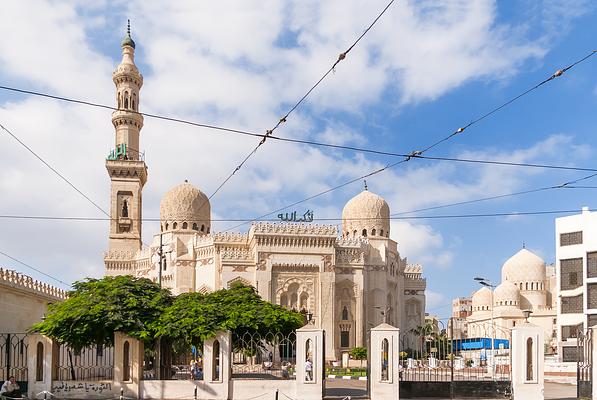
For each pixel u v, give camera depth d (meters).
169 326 43.03
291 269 108.50
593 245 93.94
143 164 126.19
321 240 109.75
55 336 42.78
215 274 112.06
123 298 46.00
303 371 40.66
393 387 40.25
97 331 44.03
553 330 137.25
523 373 40.72
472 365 85.19
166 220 126.06
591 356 40.28
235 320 45.16
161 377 47.06
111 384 42.31
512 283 149.38
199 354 58.50
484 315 155.12
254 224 108.38
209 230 129.38
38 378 42.38
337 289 111.94
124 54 130.12
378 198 130.88
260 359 79.56
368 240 123.81
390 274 122.69
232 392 41.81
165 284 118.88
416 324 130.62
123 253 124.19
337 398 40.69
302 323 55.34
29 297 61.69
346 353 103.12
